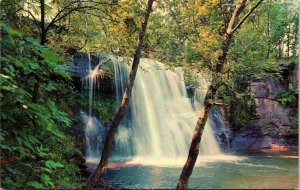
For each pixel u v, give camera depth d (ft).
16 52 9.31
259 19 24.32
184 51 23.49
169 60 24.62
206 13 22.86
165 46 24.85
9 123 9.02
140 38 21.03
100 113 40.34
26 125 9.28
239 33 22.15
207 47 20.33
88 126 37.52
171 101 48.39
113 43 24.62
